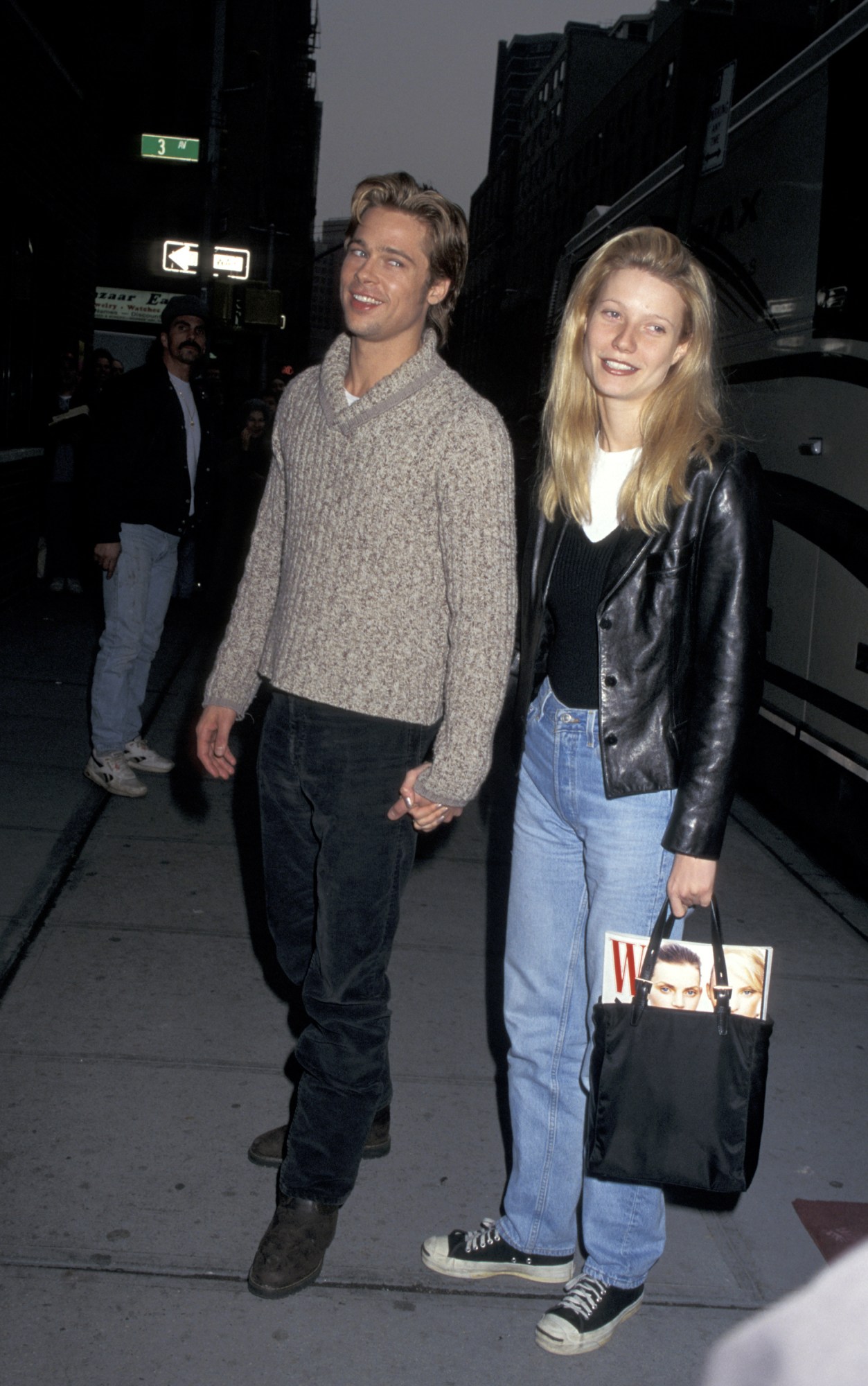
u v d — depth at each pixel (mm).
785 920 4609
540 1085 2443
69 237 11062
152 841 4934
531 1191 2479
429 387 2260
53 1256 2475
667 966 2113
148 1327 2311
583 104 80812
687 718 2164
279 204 68938
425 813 2328
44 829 4969
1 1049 3252
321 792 2402
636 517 2094
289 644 2391
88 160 11664
